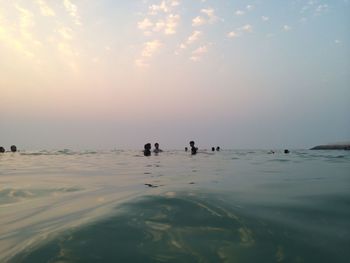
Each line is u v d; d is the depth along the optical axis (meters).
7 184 3.21
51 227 1.58
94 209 1.91
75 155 10.17
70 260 1.17
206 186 2.69
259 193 2.32
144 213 1.71
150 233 1.42
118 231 1.44
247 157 8.26
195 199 2.02
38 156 9.35
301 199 2.10
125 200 2.09
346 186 2.68
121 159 7.67
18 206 2.21
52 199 2.42
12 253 1.27
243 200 2.05
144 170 4.67
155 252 1.24
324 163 5.73
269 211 1.78
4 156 9.41
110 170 4.77
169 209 1.78
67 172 4.50
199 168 4.90
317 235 1.42
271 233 1.44
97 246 1.28
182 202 1.94
